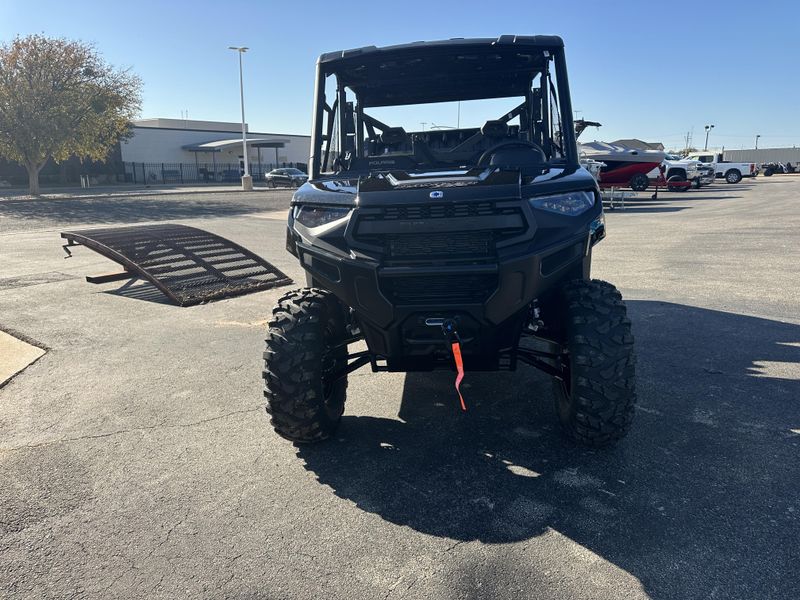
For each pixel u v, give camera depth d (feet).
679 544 8.93
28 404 15.33
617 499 10.18
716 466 11.12
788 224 46.26
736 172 141.08
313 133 14.94
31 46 98.58
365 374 17.03
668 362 16.71
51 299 26.94
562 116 13.84
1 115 98.37
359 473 11.46
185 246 30.73
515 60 14.79
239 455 12.37
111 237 29.55
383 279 10.59
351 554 9.05
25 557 9.25
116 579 8.70
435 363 11.88
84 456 12.49
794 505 9.82
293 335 11.66
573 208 11.08
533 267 10.29
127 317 23.81
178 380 16.85
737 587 8.01
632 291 25.36
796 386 14.80
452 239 10.45
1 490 11.21
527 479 10.96
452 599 8.02
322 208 11.75
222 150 199.00
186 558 9.11
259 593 8.30
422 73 15.47
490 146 15.44
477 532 9.46
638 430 12.69
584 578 8.30
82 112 103.30
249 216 68.44
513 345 11.66
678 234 42.98
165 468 11.91
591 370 10.68
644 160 89.51
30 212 71.97
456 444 12.48
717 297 23.85
